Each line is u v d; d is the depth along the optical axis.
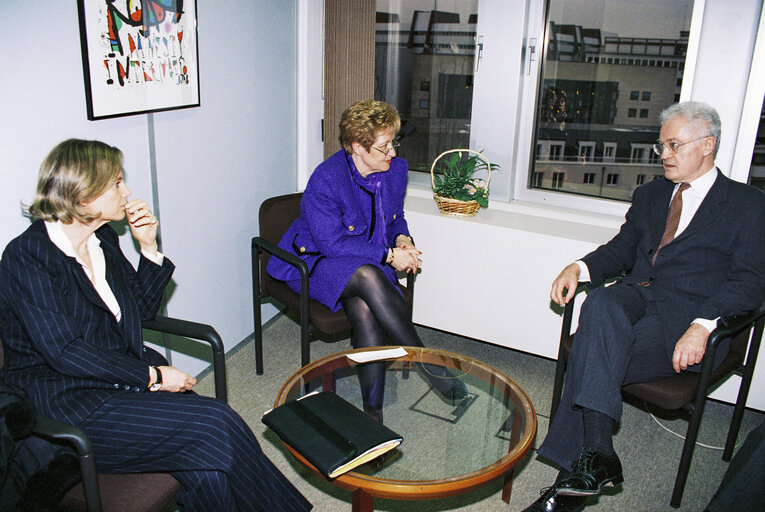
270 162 2.80
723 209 1.88
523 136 2.78
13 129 1.59
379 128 2.13
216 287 2.55
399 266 2.27
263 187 2.78
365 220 2.35
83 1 1.70
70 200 1.41
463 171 2.68
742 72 2.21
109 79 1.83
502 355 2.83
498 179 2.83
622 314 1.80
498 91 2.71
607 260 2.09
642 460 2.09
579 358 1.82
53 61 1.67
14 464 1.23
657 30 2.39
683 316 1.89
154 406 1.44
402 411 1.75
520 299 2.61
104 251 1.62
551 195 2.79
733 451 2.12
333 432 1.39
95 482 1.21
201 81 2.26
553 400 2.14
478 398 1.81
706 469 2.06
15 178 1.62
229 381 2.49
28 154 1.64
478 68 2.72
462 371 1.92
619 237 2.14
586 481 1.58
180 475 1.43
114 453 1.40
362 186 2.31
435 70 2.85
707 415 2.39
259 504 1.49
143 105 1.98
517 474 1.99
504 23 2.60
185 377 1.59
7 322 1.41
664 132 1.90
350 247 2.24
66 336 1.38
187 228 2.32
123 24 1.85
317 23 2.86
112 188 1.47
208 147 2.37
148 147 2.06
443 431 1.65
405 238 2.43
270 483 1.53
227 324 2.67
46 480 1.26
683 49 2.36
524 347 2.67
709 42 2.24
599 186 2.72
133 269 1.71
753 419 2.38
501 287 2.63
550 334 2.59
